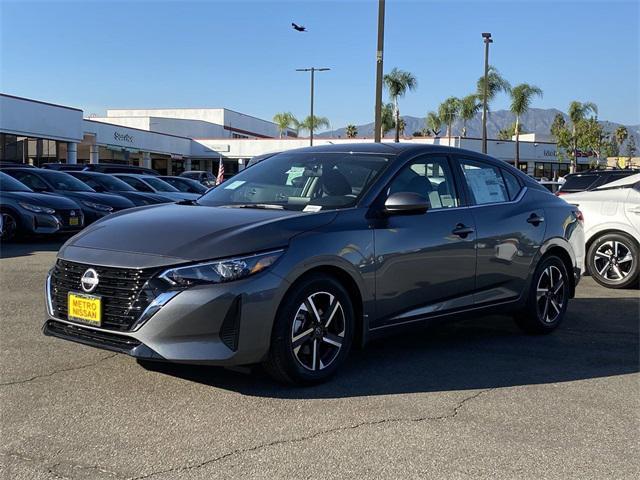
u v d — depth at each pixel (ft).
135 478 9.87
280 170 17.30
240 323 12.42
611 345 18.47
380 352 17.15
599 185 31.07
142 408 12.59
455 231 16.43
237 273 12.48
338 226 14.12
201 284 12.30
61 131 112.88
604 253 28.58
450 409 12.98
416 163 16.55
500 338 19.07
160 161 175.01
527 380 15.05
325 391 13.80
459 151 18.02
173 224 13.84
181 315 12.17
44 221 39.06
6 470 10.03
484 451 11.06
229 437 11.37
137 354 12.23
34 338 17.31
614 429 12.17
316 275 13.60
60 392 13.35
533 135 219.20
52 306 13.82
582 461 10.78
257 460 10.52
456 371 15.60
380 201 15.16
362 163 16.34
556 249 19.74
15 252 35.27
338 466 10.37
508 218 18.11
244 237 12.91
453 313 16.57
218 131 225.56
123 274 12.63
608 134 168.96
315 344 13.76
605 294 26.91
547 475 10.25
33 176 46.44
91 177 52.37
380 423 12.13
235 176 18.30
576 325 21.04
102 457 10.53
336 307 14.02
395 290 15.03
